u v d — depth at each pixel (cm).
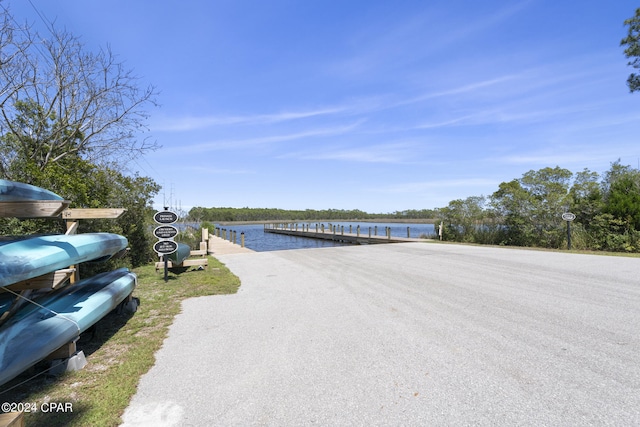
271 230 5091
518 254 1298
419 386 306
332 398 290
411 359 363
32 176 668
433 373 330
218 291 717
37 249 356
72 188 752
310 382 318
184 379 329
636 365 341
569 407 268
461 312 532
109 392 304
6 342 293
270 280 841
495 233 1875
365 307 571
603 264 1005
